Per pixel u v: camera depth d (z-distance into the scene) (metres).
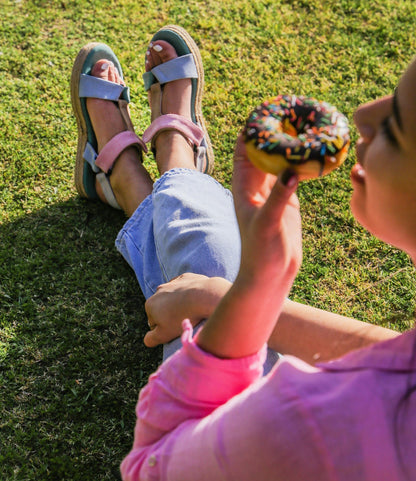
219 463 0.78
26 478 1.68
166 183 1.96
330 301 2.09
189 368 0.88
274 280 0.78
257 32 2.97
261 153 0.72
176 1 3.08
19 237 2.21
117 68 2.53
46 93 2.63
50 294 2.08
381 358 0.70
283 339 1.41
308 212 2.32
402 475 0.65
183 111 2.42
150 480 0.91
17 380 1.87
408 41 2.97
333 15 3.07
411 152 0.68
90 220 2.30
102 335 1.99
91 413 1.82
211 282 1.48
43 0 2.99
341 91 2.76
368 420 0.67
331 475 0.68
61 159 2.44
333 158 0.72
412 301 2.08
